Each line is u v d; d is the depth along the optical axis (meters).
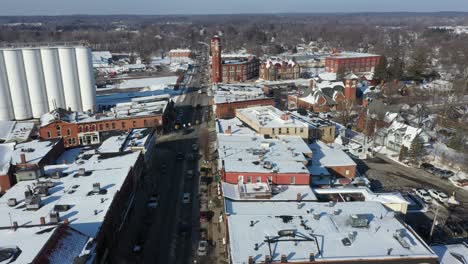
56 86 130.25
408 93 155.75
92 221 53.47
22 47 127.81
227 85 159.50
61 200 59.97
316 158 83.44
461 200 75.81
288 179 67.12
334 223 52.47
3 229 46.59
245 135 86.38
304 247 46.97
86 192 62.62
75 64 132.00
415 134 97.69
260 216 53.94
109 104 160.12
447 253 51.19
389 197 65.06
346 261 44.72
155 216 69.38
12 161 76.56
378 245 47.59
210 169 88.44
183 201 73.62
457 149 99.25
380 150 102.88
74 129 105.44
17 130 108.12
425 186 81.88
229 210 57.78
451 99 141.38
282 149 77.56
